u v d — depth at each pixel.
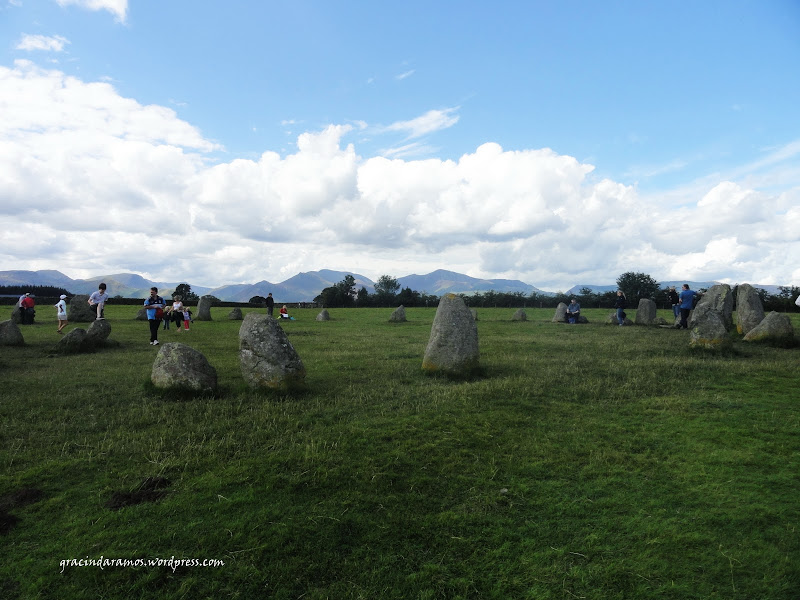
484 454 7.51
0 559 4.89
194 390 10.24
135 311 40.41
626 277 67.19
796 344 16.62
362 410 9.52
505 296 63.84
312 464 6.90
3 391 10.84
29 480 6.43
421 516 5.84
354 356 16.03
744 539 5.36
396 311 34.00
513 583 4.84
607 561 5.12
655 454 7.53
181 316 25.14
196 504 5.89
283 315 36.16
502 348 17.84
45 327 25.22
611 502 6.14
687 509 5.98
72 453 7.38
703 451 7.58
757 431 8.36
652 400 10.28
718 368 12.94
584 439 8.12
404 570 5.00
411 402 10.09
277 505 5.90
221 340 20.67
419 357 16.00
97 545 5.09
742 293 21.09
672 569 4.97
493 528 5.67
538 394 10.70
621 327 27.02
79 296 30.53
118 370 13.17
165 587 4.64
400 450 7.48
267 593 4.65
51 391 10.82
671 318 38.41
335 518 5.68
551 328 26.91
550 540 5.46
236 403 9.88
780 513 5.79
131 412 9.24
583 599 4.64
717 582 4.79
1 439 7.88
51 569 4.78
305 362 14.84
